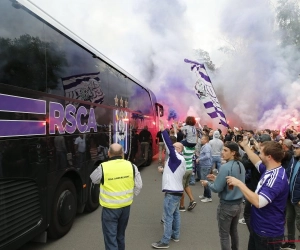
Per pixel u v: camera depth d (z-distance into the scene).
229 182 2.68
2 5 3.37
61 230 4.69
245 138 3.81
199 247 4.48
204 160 7.37
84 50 5.59
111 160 3.70
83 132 5.44
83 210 5.73
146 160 12.30
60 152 4.52
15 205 3.42
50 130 4.24
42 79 4.08
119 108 7.94
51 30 4.40
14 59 3.50
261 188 2.65
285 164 5.03
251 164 4.62
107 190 3.56
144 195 7.70
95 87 6.12
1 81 3.26
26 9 3.80
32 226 3.74
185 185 6.30
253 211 2.80
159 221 5.66
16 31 3.57
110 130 7.04
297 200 4.16
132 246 4.50
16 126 3.48
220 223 3.63
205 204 6.92
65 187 4.82
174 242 4.66
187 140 6.26
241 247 4.56
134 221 5.65
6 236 3.25
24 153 3.61
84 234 4.93
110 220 3.55
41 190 3.97
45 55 4.20
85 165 5.50
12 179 3.39
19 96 3.55
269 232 2.64
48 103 4.21
